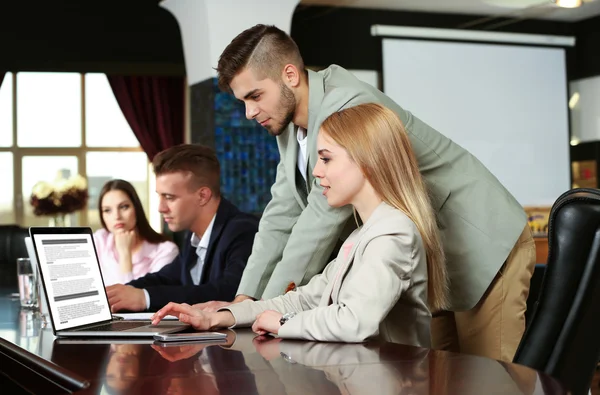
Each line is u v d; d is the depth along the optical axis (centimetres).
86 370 105
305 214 190
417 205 154
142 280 294
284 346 129
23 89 1017
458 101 870
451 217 210
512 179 890
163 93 1000
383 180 152
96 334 147
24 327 182
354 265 147
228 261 265
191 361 112
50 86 1026
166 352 122
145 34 778
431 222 155
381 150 152
